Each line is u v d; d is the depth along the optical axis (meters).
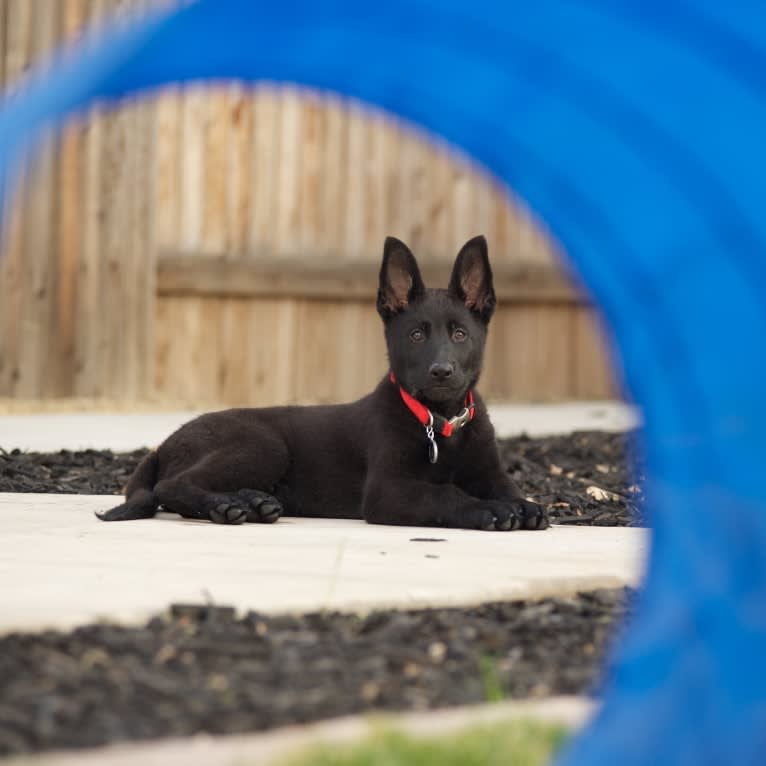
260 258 26.56
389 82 6.19
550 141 6.33
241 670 7.30
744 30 5.64
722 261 5.85
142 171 25.81
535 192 6.39
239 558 10.45
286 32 5.85
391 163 27.55
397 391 13.78
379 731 6.12
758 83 5.67
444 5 5.85
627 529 12.88
